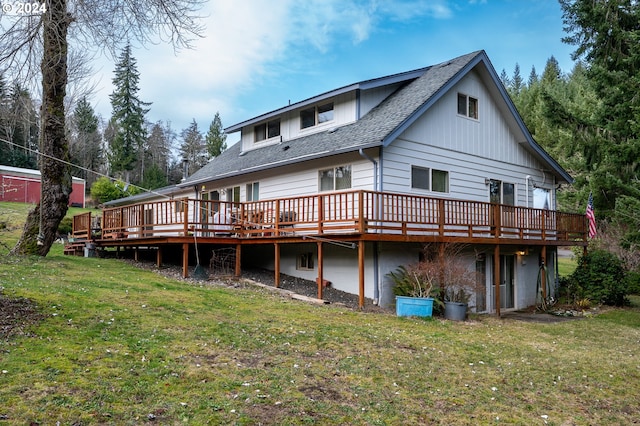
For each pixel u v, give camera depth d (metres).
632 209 17.33
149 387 4.30
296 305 9.59
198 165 64.75
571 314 13.46
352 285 12.27
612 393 5.91
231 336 6.36
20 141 34.44
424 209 11.39
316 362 5.71
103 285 8.73
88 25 7.41
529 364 6.86
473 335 8.63
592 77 18.84
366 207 10.96
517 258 15.73
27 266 9.98
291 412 4.16
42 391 3.92
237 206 13.77
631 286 18.66
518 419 4.70
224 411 4.00
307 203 12.36
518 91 53.66
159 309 7.37
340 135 13.12
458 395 5.18
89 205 38.12
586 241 16.56
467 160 14.21
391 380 5.38
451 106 13.82
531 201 16.75
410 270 11.43
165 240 12.15
